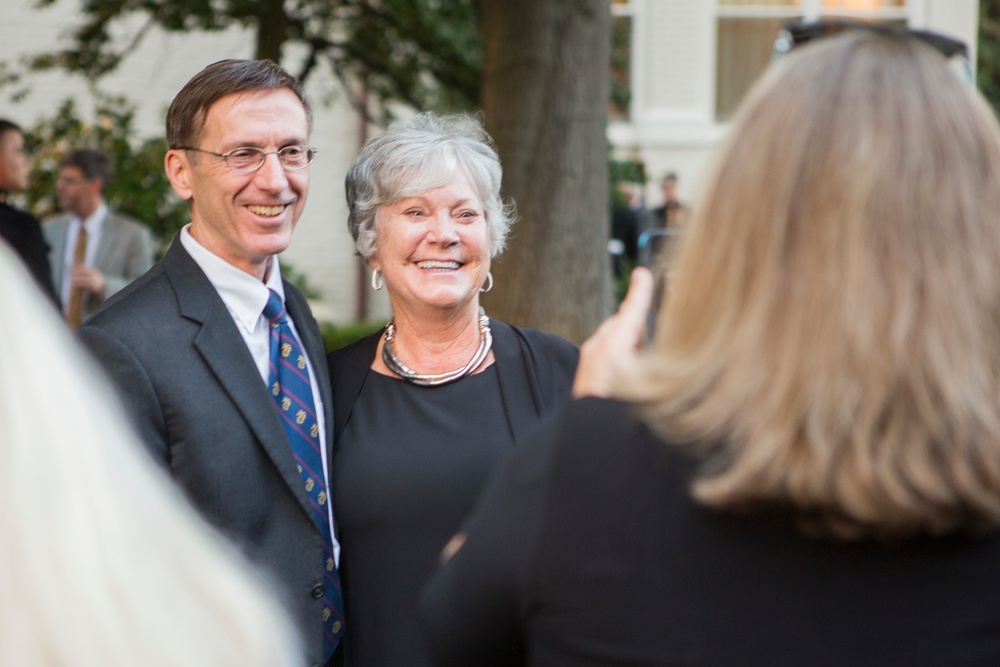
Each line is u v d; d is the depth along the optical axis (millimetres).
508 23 5559
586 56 5578
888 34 1157
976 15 12164
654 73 11992
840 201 1059
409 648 2170
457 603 1208
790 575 1067
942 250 1043
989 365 1041
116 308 2076
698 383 1104
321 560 2104
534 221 5539
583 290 5594
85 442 818
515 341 2402
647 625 1098
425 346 2344
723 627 1076
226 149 2135
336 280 11414
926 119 1081
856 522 1029
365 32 7145
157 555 832
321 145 11180
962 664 1042
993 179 1082
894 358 1015
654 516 1116
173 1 6758
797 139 1094
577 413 1193
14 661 761
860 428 1016
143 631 798
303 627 2057
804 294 1056
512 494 1196
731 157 1141
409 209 2289
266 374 2199
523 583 1158
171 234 8016
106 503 813
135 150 8062
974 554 1054
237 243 2166
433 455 2230
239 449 2045
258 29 6777
